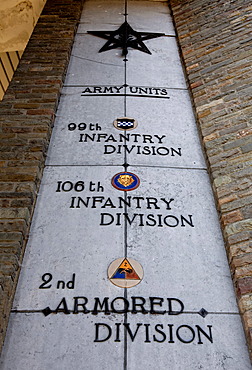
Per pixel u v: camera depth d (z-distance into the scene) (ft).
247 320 8.45
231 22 16.72
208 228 10.45
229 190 10.90
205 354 8.14
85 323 8.48
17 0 19.36
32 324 8.46
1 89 24.57
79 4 19.70
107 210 10.64
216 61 15.30
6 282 8.73
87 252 9.74
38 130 12.57
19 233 9.71
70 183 11.35
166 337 8.33
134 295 8.96
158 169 11.86
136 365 7.91
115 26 18.81
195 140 13.02
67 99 14.44
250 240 9.68
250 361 8.10
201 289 9.18
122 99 14.44
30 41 16.89
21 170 11.25
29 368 7.83
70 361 7.94
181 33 17.88
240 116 12.77
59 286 9.08
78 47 17.33
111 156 12.16
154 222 10.43
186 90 15.14
